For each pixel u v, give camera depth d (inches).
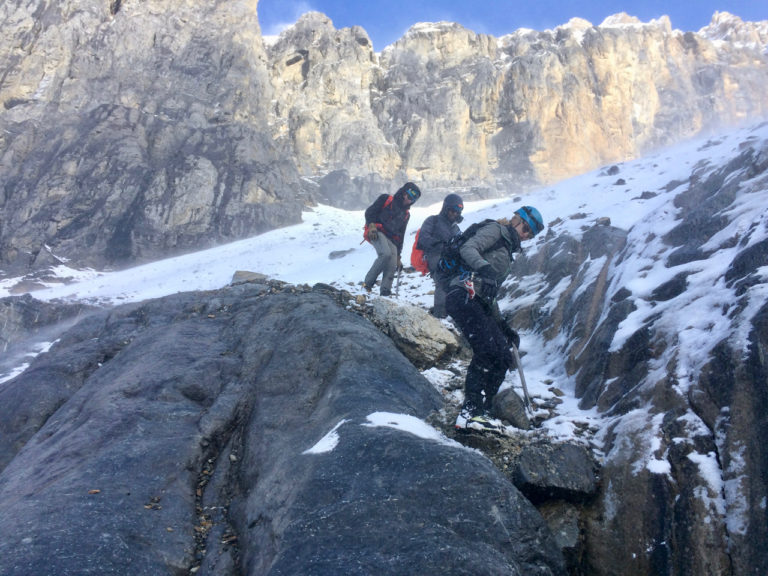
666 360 155.9
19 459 173.3
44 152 989.2
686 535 118.3
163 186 952.9
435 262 262.8
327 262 561.6
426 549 98.9
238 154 1051.3
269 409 168.6
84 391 207.2
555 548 111.2
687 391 141.3
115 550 114.4
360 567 96.7
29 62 1090.7
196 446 159.3
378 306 234.2
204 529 132.9
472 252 163.6
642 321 179.8
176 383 187.8
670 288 184.9
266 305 240.2
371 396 156.4
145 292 631.2
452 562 96.3
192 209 938.1
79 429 169.6
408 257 440.1
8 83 1071.0
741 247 174.4
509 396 172.2
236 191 986.7
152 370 197.2
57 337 415.5
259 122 1209.4
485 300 164.4
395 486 115.0
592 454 148.6
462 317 167.3
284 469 135.0
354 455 126.3
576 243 278.7
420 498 111.7
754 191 206.5
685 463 128.6
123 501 131.9
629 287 199.6
